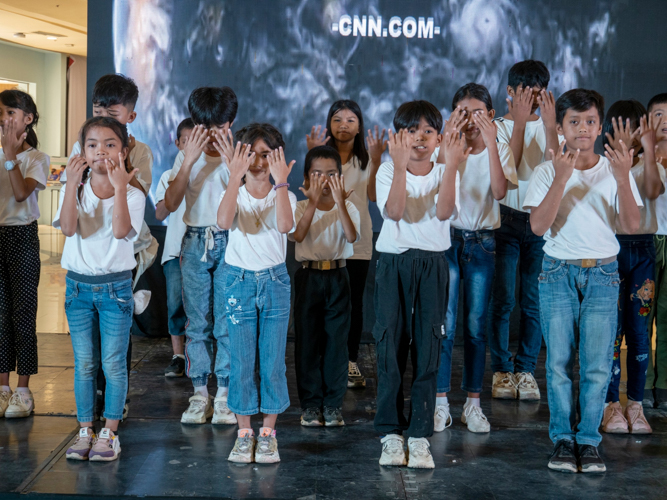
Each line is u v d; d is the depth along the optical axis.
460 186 3.10
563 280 2.65
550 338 2.70
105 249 2.61
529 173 3.55
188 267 3.17
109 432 2.69
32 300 3.19
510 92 3.48
